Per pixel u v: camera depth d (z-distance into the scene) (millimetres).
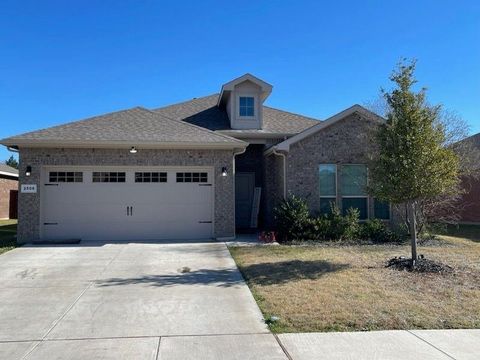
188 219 15078
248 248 12969
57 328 5996
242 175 19328
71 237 14500
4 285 8469
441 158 9539
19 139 13844
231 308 6906
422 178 9516
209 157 15062
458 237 15945
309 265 10211
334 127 16047
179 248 12977
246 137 18406
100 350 5199
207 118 19781
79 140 14062
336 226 14805
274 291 7859
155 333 5789
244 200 19250
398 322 6156
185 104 21938
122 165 14648
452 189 10438
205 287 8266
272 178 18078
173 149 14852
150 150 14758
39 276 9258
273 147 15891
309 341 5473
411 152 9492
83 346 5332
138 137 14570
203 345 5355
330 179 16031
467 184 21312
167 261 10945
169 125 15844
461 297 7441
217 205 15039
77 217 14562
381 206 16188
